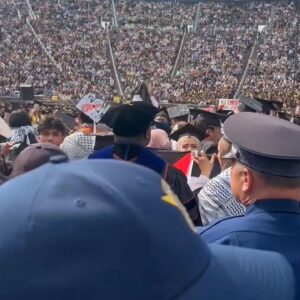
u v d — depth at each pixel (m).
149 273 1.80
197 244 1.99
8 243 1.76
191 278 1.89
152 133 9.33
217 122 10.80
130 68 65.94
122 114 5.52
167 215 1.92
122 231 1.80
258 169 3.47
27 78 63.19
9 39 71.31
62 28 74.62
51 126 8.43
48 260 1.75
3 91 59.25
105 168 2.00
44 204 1.81
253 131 3.56
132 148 5.50
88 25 75.81
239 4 79.62
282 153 3.42
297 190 3.49
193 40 72.19
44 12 77.94
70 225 1.78
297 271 3.22
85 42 71.50
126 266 1.78
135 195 1.90
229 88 60.72
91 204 1.82
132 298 1.77
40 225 1.78
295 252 3.30
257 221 3.42
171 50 69.88
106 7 79.81
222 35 73.19
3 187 1.94
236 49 69.50
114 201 1.84
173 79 63.41
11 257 1.75
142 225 1.83
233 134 3.59
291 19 75.75
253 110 13.72
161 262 1.83
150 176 2.04
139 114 5.50
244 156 3.53
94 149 8.34
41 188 1.85
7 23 74.88
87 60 67.38
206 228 3.60
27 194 1.84
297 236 3.37
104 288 1.75
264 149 3.45
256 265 2.16
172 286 1.83
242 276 2.10
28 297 1.73
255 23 75.88
